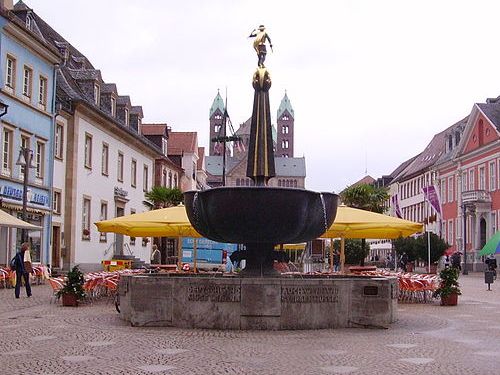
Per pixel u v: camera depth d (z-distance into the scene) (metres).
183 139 76.44
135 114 53.59
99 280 20.56
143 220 21.27
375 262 67.38
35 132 34.19
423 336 12.41
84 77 43.22
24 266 21.95
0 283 26.47
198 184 84.12
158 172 59.31
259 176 14.73
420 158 90.94
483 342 11.71
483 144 61.91
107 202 45.00
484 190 60.47
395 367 9.27
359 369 9.10
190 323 13.17
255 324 12.95
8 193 30.81
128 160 50.06
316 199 13.39
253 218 12.94
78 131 39.19
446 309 18.86
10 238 31.72
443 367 9.29
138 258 51.69
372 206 53.19
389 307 13.59
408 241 53.91
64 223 38.16
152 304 13.38
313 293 13.15
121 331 12.77
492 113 62.19
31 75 33.81
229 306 13.01
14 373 8.69
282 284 13.02
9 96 31.28
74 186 38.66
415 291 21.95
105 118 42.59
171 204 47.53
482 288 31.64
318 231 13.80
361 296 13.41
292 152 168.75
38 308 17.98
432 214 77.56
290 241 13.59
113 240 46.41
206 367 9.17
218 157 160.50
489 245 40.72
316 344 11.26
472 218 65.31
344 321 13.35
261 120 14.79
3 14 29.94
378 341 11.70
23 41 32.50
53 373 8.70
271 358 9.89
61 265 37.62
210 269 32.88
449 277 20.41
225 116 39.38
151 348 10.77
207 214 13.30
